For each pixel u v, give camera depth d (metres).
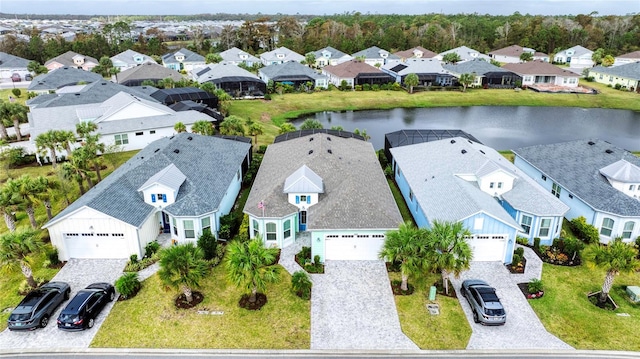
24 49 128.75
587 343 23.05
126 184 32.56
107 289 25.58
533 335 23.53
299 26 188.38
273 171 38.41
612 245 25.89
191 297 25.72
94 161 39.91
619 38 154.62
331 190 33.44
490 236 29.62
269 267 25.66
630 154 39.12
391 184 44.22
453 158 38.59
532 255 31.14
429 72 104.19
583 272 29.33
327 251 30.14
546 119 80.50
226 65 96.81
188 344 22.66
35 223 33.25
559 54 140.25
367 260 30.33
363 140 50.06
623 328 24.12
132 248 29.69
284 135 49.75
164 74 93.75
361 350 22.44
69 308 23.31
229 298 26.17
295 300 26.11
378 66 131.88
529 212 31.72
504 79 103.44
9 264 25.17
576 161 40.09
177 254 24.28
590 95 95.75
